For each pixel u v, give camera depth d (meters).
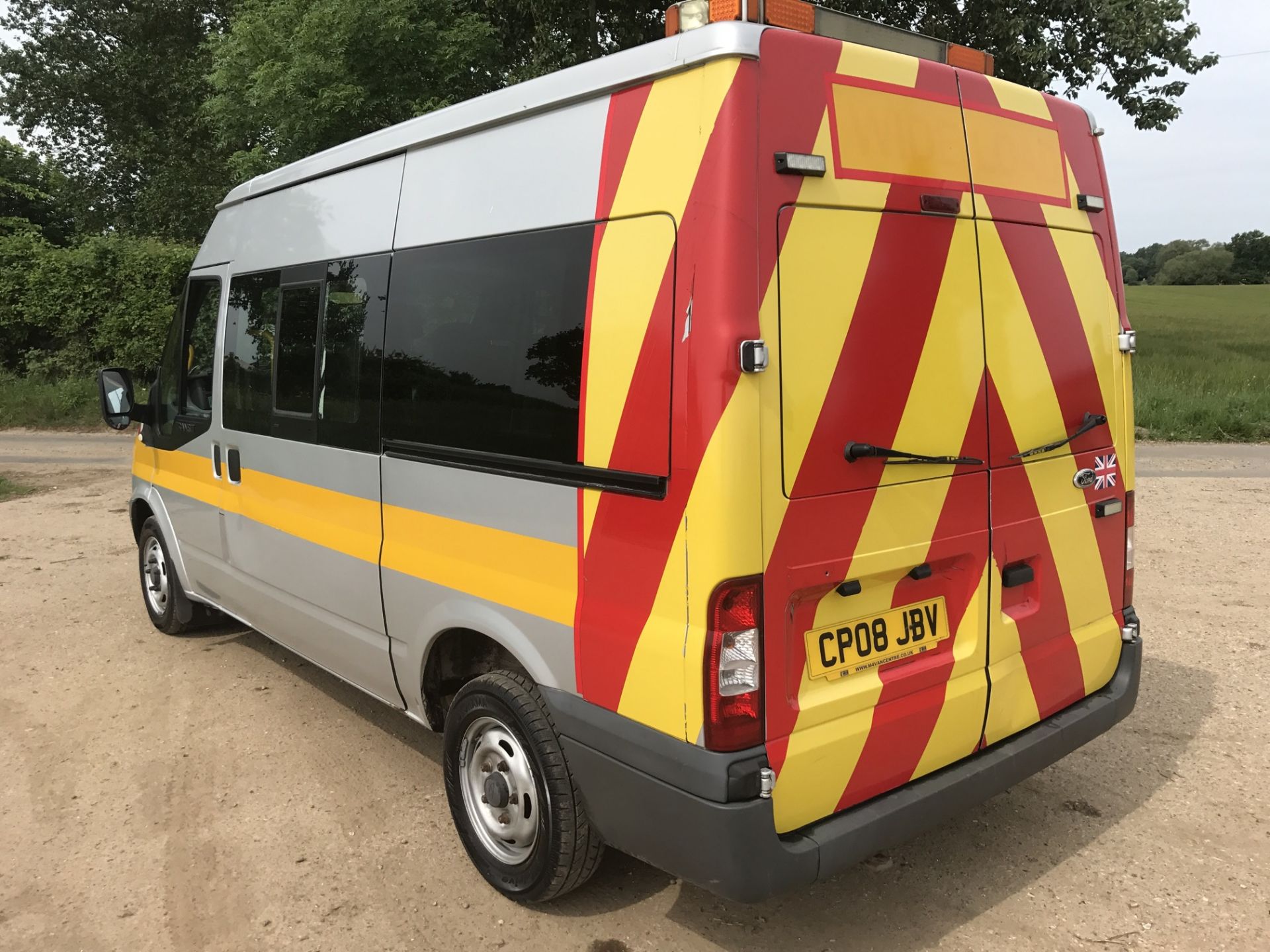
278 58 12.80
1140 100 16.44
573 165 2.63
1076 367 3.08
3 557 7.66
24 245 17.42
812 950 2.79
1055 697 3.09
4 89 27.91
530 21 15.80
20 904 3.10
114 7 27.12
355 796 3.78
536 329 2.72
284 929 2.95
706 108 2.24
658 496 2.35
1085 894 3.01
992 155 2.79
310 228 3.92
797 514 2.32
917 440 2.58
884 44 2.63
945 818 2.67
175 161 27.33
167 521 5.36
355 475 3.58
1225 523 7.91
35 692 4.89
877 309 2.47
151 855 3.38
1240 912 2.89
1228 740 4.02
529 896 2.96
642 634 2.41
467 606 3.03
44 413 15.85
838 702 2.45
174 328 5.20
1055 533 3.03
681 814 2.34
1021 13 15.10
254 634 5.80
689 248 2.25
